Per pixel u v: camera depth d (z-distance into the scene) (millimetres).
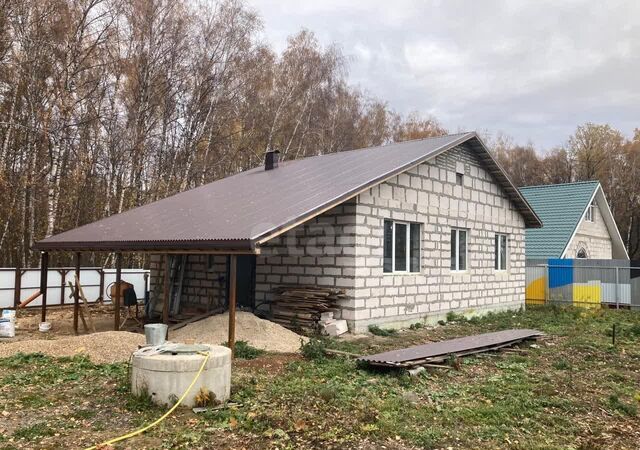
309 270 12328
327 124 33094
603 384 7883
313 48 32125
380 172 11719
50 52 20328
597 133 50719
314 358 8891
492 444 5238
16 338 11711
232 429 5406
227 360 6410
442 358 8789
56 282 17625
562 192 28266
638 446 5406
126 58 23250
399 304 12812
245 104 28703
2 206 19969
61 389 6855
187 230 10289
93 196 23891
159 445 5004
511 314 17031
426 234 13836
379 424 5574
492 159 16047
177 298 15312
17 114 20172
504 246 18031
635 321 15898
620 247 31125
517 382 7797
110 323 14156
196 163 27141
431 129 50438
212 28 26859
